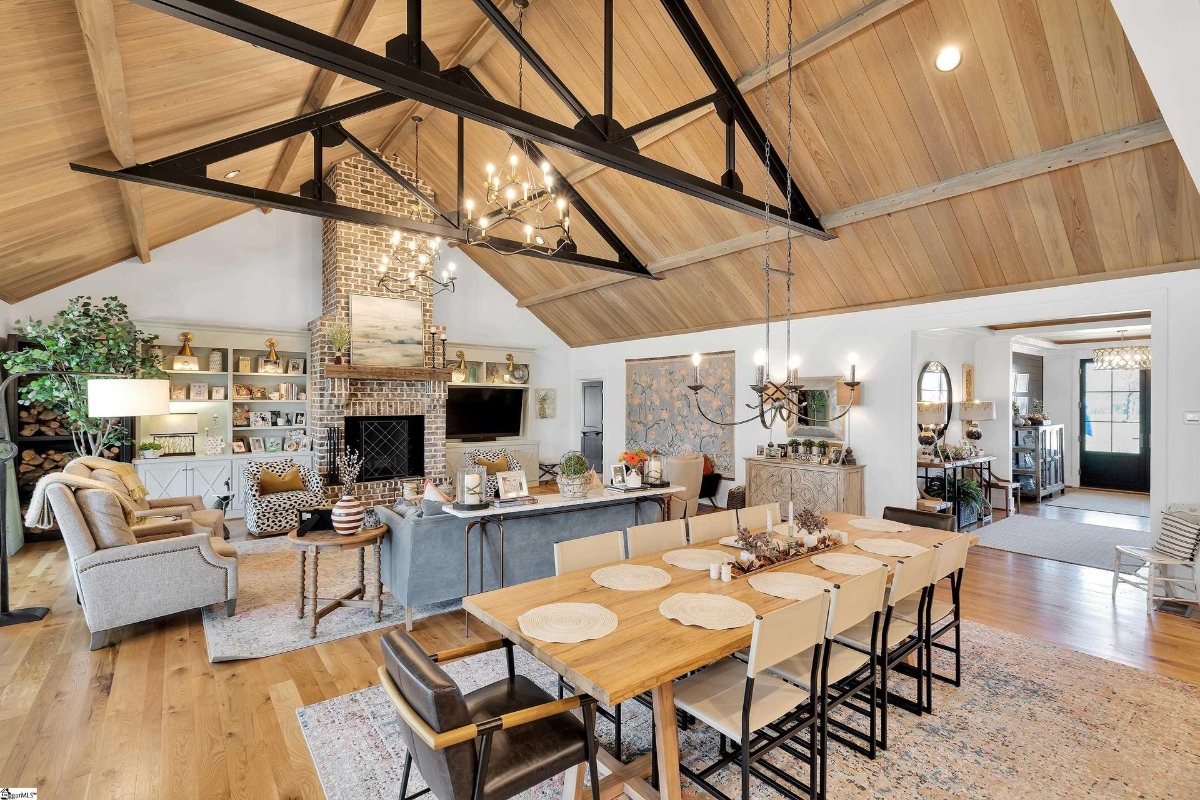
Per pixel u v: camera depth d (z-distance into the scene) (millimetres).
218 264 6812
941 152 4094
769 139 4410
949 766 2287
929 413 6586
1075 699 2805
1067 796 2113
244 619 3777
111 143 3094
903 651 2607
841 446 6086
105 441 5430
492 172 3840
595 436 9703
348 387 6801
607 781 2080
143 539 3904
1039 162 3789
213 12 1903
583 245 7160
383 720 2613
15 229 4031
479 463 7691
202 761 2316
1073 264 4391
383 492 7008
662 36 4156
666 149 5012
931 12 3371
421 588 3504
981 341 7535
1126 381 8664
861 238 5125
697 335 7785
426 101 2594
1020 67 3418
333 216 4438
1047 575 4797
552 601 2188
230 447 6680
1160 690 2887
